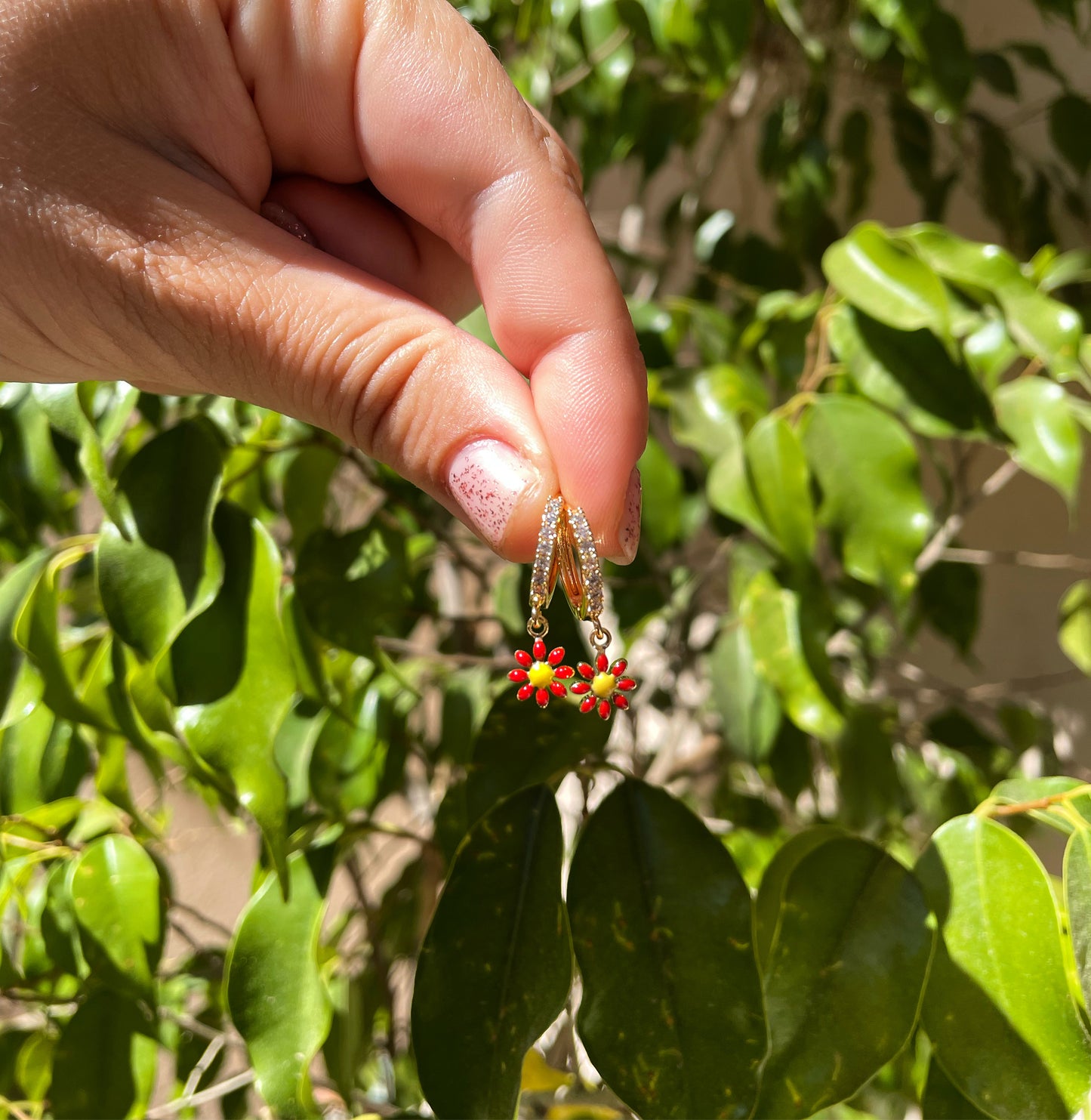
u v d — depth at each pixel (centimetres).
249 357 12
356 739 18
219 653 13
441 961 12
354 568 17
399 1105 20
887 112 28
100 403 18
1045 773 25
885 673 32
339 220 15
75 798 18
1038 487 29
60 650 14
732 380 18
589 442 13
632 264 25
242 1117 21
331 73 13
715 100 24
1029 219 26
